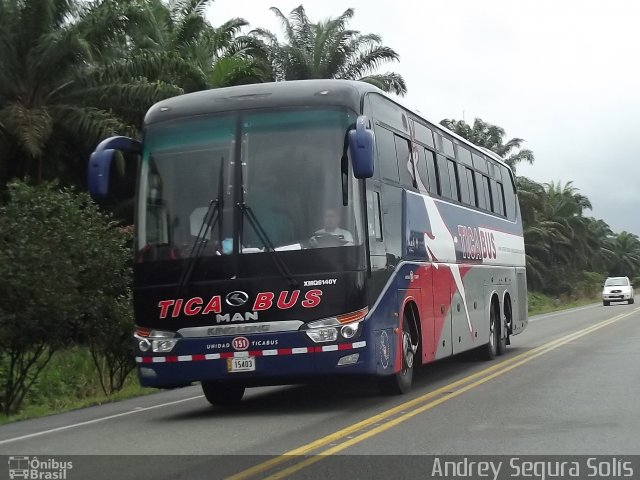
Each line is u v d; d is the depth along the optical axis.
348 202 11.11
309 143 11.28
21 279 14.37
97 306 16.08
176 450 8.97
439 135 15.85
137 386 18.09
